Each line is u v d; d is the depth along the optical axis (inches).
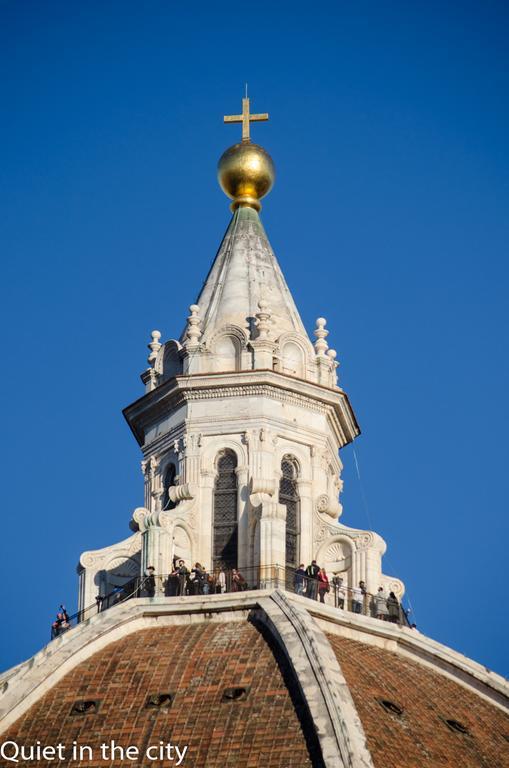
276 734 7691.9
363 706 7834.6
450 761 7829.7
